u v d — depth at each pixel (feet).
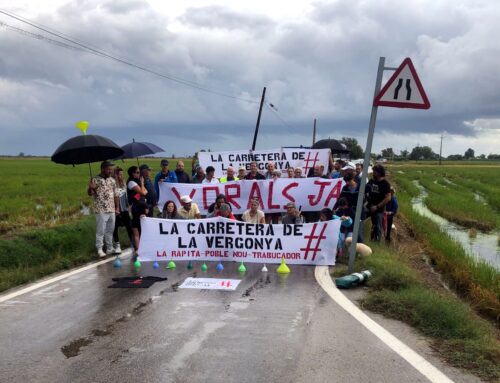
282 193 42.70
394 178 185.68
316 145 61.31
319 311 21.49
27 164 293.64
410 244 46.91
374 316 20.74
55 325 19.75
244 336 18.29
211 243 34.06
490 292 28.07
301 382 14.46
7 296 24.30
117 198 37.06
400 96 25.89
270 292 24.99
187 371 15.21
